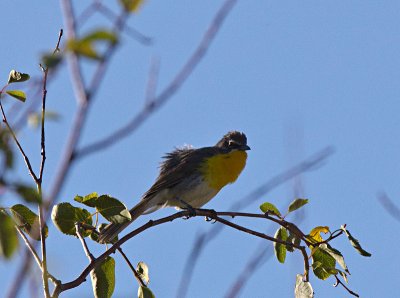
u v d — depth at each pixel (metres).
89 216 10.38
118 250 10.29
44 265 8.14
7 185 5.65
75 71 5.44
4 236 6.10
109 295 10.50
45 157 7.54
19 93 8.23
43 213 6.64
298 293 10.59
